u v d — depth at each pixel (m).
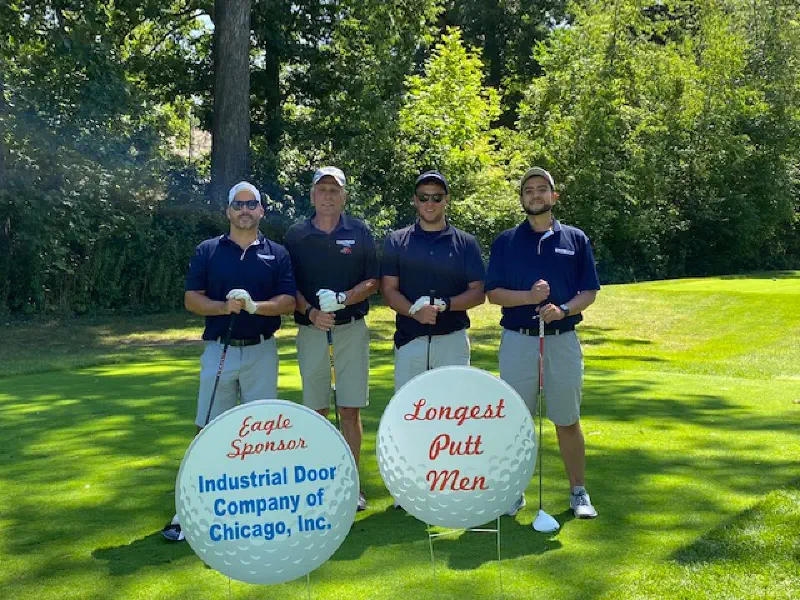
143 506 4.01
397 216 19.59
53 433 5.54
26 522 3.80
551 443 5.10
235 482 2.70
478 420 2.96
